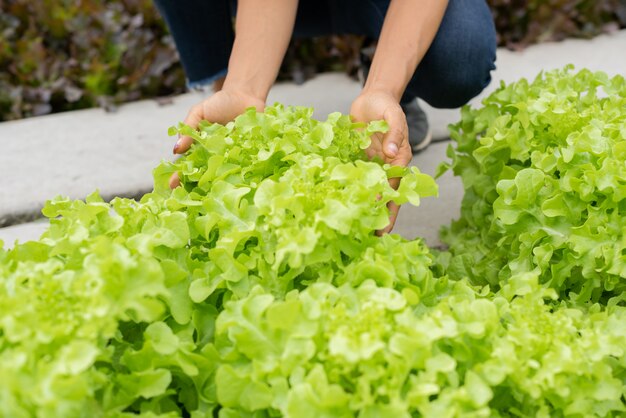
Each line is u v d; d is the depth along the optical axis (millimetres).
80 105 2660
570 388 959
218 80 2232
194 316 1057
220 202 1161
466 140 1676
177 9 2012
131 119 2471
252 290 1003
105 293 884
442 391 895
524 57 2805
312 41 2783
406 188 1126
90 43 2713
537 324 1006
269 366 924
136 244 987
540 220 1292
